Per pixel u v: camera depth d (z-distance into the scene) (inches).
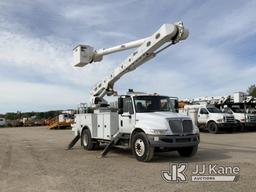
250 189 288.0
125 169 394.9
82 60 563.5
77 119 634.8
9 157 508.4
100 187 304.7
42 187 308.3
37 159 485.1
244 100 1143.6
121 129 513.0
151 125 449.1
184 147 462.9
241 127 1107.9
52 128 1556.3
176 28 455.8
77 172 378.6
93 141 585.0
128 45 532.4
